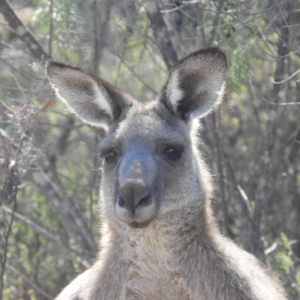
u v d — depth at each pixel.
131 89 31.25
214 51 16.88
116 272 17.02
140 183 15.73
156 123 17.06
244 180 31.09
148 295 16.97
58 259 28.98
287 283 24.59
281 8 21.86
